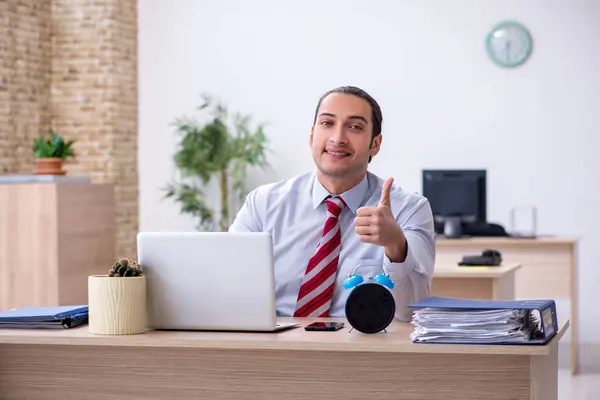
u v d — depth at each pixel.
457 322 2.78
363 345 2.81
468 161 8.94
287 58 9.24
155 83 9.43
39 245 6.39
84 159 9.20
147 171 9.45
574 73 8.77
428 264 3.58
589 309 8.78
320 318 3.50
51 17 9.26
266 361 3.07
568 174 8.80
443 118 8.98
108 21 9.16
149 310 3.14
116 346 3.19
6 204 6.43
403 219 3.67
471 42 8.92
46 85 9.21
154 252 3.13
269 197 3.85
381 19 9.08
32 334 3.08
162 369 3.16
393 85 9.06
